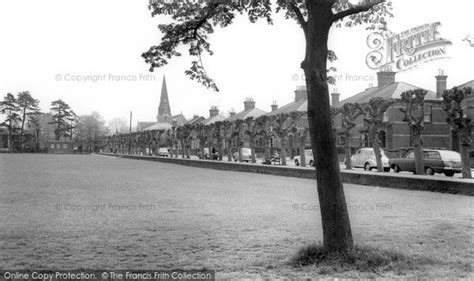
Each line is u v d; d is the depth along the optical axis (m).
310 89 6.54
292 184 20.06
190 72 8.41
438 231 8.85
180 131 54.78
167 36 7.89
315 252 6.53
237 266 6.34
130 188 18.05
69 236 8.48
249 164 29.66
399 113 41.94
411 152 26.47
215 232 8.87
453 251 7.09
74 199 14.20
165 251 7.30
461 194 15.32
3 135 113.31
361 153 31.70
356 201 13.70
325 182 6.49
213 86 8.50
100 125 126.31
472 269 6.04
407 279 5.59
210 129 48.31
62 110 113.19
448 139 43.16
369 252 6.47
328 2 6.52
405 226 9.42
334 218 6.43
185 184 20.02
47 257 6.91
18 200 13.84
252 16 7.84
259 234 8.66
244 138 70.81
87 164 42.03
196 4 7.55
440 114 43.28
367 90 52.94
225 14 7.89
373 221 10.07
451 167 23.89
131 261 6.68
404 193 15.99
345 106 27.84
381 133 43.12
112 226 9.52
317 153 6.53
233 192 16.56
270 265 6.34
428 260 6.45
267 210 11.91
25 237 8.39
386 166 29.47
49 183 20.23
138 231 8.98
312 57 6.51
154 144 70.88
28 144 110.12
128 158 63.38
